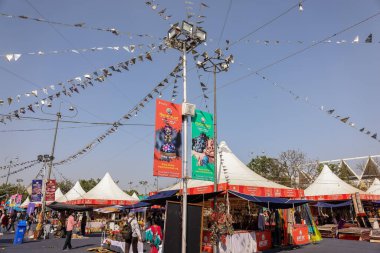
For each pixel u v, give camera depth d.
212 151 9.06
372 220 22.12
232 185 13.47
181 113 8.51
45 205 20.20
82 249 14.16
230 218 11.91
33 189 20.00
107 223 18.83
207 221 14.67
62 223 20.48
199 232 7.88
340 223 19.86
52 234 23.00
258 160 41.69
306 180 38.94
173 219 7.55
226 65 11.04
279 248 13.88
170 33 8.51
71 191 28.62
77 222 24.58
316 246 14.50
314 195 23.05
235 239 11.95
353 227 19.16
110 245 13.47
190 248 7.60
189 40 8.77
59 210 20.77
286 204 13.69
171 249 7.29
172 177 7.81
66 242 13.87
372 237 16.41
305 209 17.81
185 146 8.12
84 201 22.25
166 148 7.91
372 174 45.34
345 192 21.77
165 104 8.23
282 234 15.00
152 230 9.73
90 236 22.03
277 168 40.28
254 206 18.36
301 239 15.69
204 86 10.11
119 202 23.23
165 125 8.07
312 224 17.66
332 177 24.09
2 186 51.19
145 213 21.83
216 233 11.35
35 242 17.11
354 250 12.91
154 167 7.56
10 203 37.31
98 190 23.77
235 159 17.11
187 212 7.84
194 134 8.80
